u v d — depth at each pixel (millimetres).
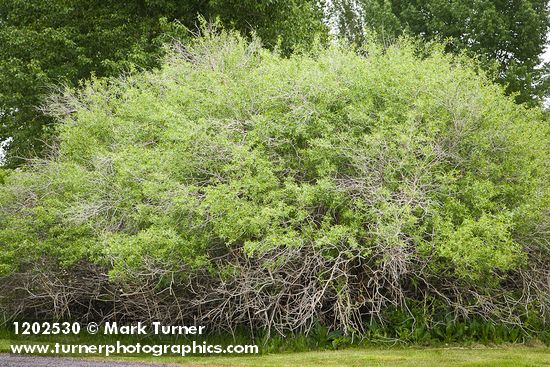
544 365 8242
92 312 13070
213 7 20531
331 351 9672
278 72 11766
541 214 10266
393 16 29891
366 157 10195
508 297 10336
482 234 9719
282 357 9289
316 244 9930
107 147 13906
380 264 10141
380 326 10219
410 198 9773
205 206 10062
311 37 22109
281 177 11156
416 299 10703
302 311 10281
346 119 11258
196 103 12281
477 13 28359
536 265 10578
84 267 12508
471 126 10781
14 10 21656
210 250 11062
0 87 20953
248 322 11117
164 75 13945
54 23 21688
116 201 12008
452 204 10070
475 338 10117
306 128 11117
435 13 29562
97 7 22172
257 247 9633
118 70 19344
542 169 11062
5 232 12484
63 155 14969
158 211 11094
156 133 12828
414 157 10234
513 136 10945
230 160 10883
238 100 11727
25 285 12750
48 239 12406
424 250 9773
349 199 10461
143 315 11617
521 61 28797
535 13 28234
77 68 20766
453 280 10523
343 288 9852
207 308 11320
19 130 21422
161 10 21656
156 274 10992
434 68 11695
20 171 15773
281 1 21156
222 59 14070
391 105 11102
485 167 10570
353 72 11594
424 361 8625
